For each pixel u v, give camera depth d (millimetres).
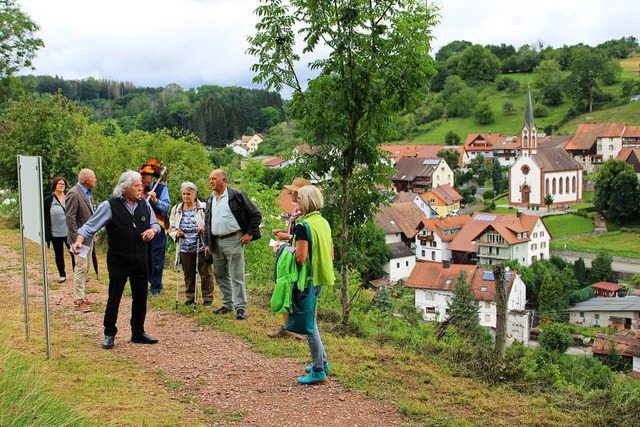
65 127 21969
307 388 6867
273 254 17969
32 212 7242
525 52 196750
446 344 8867
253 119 147250
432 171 104938
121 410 5957
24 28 34469
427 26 9258
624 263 60938
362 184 9930
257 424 5957
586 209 83312
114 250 7973
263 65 9758
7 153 21906
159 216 11250
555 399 6816
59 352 7582
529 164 90688
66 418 5312
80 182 10391
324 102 9172
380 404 6496
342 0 9055
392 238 66562
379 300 22984
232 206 9469
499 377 7438
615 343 19562
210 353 8016
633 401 6516
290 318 6742
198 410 6223
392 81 9203
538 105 151375
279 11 9578
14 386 5473
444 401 6641
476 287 40344
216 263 9797
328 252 6699
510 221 62844
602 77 148625
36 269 13594
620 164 79062
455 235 67062
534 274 53438
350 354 8039
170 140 22531
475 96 158250
